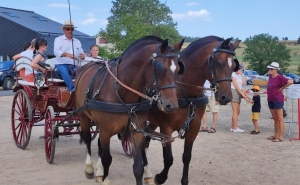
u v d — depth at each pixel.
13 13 29.36
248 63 56.53
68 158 7.96
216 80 5.34
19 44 27.34
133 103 5.11
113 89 5.19
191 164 7.59
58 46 7.82
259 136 10.47
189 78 5.57
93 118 5.55
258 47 54.38
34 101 8.19
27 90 8.14
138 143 5.15
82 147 8.97
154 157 8.14
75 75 7.56
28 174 6.85
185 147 5.75
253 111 10.74
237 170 7.19
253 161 7.84
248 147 9.09
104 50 23.97
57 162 7.64
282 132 9.77
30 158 7.93
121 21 24.50
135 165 5.02
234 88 10.91
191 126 5.66
